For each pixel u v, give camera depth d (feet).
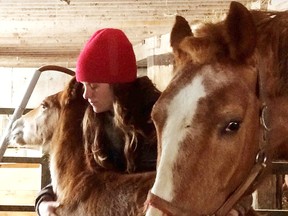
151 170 7.22
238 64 5.25
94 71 6.98
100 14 17.25
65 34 20.93
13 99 27.89
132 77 7.17
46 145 8.97
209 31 5.40
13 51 25.20
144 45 21.71
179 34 5.74
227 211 5.18
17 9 16.61
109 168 7.30
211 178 4.95
